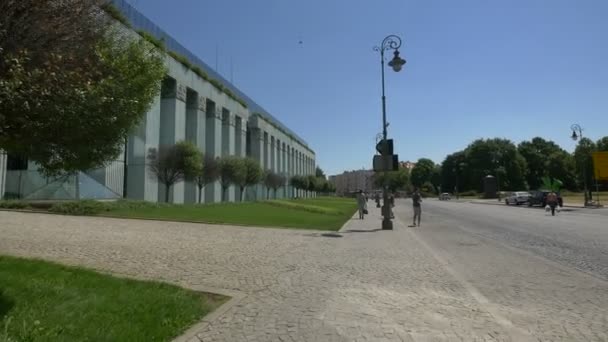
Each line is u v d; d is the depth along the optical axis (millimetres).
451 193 137125
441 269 10164
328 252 12805
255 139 74250
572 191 117750
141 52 9039
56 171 7836
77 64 6035
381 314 6348
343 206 52906
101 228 16938
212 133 52375
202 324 5684
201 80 48500
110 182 34719
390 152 21938
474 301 7164
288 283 8383
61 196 29453
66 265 8594
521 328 5746
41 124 5680
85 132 6461
